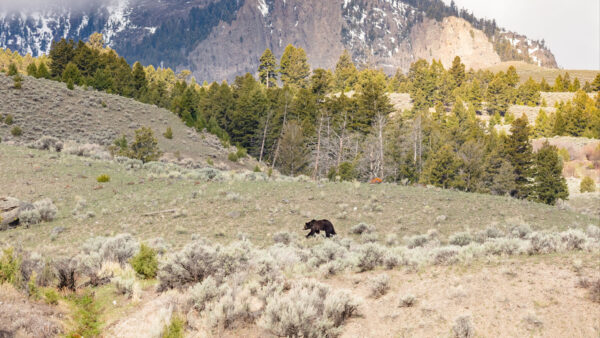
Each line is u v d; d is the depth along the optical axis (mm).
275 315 9133
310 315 8992
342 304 9445
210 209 31391
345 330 9094
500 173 67938
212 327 9695
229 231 26781
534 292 9172
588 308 8156
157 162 54312
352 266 13594
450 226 27984
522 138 72000
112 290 12625
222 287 11203
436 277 11086
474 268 11188
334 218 29734
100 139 68812
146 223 28672
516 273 10281
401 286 10969
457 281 10445
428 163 70188
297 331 8766
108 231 26984
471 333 8070
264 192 36156
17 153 44906
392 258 12859
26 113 68875
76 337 9422
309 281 11062
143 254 14344
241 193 35812
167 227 27641
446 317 8844
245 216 29984
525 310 8547
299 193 35844
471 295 9547
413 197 35312
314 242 22859
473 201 34750
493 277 10281
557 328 7828
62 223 28578
